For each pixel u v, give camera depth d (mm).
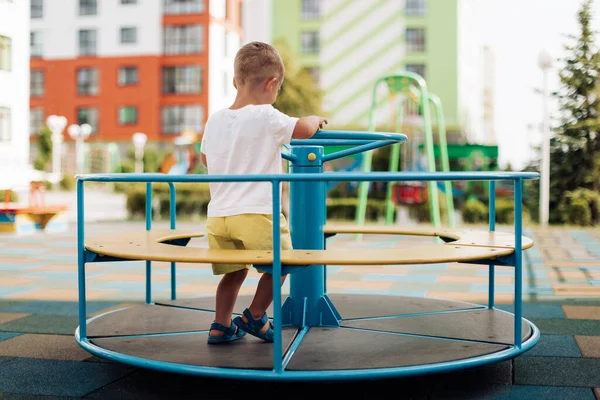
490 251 2611
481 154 20094
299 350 2668
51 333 3568
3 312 4242
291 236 3236
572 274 6125
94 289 5301
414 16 30641
